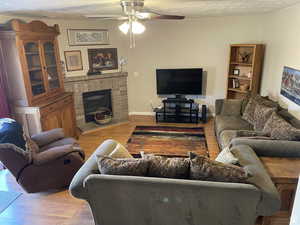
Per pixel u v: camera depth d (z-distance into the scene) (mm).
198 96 5898
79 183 2182
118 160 2207
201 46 5562
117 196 2107
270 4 3443
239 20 5191
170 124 5555
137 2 2680
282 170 2350
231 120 4188
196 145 4418
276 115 3197
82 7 3293
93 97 5578
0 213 2748
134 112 6359
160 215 2115
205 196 1942
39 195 3070
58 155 3055
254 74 4988
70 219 2643
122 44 5668
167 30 5590
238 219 2010
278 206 1928
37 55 3973
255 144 2693
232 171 2004
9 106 3811
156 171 2154
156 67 5891
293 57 3555
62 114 4383
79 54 5148
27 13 3824
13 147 2871
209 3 3186
